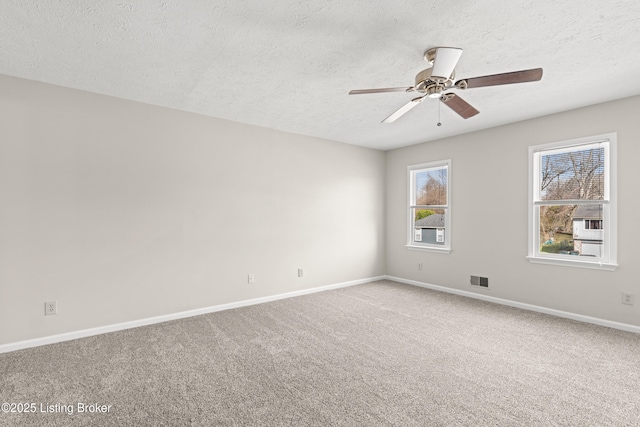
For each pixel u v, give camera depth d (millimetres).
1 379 2232
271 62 2486
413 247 5184
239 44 2225
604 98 3203
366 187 5430
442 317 3578
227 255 3920
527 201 3879
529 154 3857
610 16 1907
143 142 3346
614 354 2633
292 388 2129
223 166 3891
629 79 2768
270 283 4293
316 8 1837
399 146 5398
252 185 4133
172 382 2199
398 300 4289
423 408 1913
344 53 2352
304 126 4227
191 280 3645
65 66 2545
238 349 2736
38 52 2324
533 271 3830
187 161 3627
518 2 1782
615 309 3230
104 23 1974
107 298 3133
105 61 2465
